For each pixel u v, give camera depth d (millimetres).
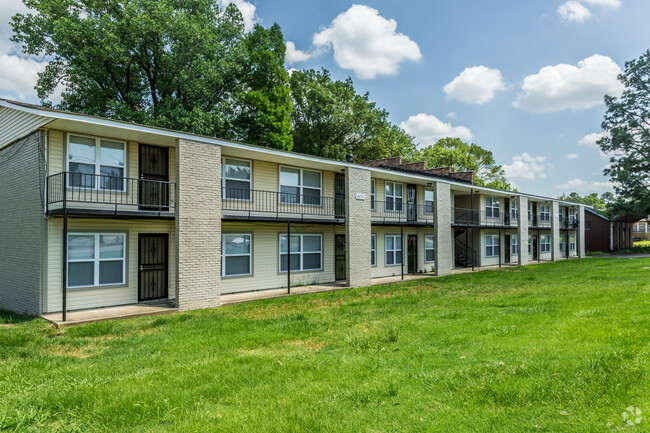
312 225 17875
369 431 3916
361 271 17375
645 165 41812
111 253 12117
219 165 12891
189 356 6680
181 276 11695
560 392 4418
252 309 11547
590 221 47875
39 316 10711
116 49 21156
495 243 29266
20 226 12117
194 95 24875
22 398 4895
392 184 21891
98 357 6781
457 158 59312
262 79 29719
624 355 5391
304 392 4973
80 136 11570
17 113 12391
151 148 13094
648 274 17266
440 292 14273
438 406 4379
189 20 24266
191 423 4211
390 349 6727
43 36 22297
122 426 4223
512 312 9406
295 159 15539
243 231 15250
